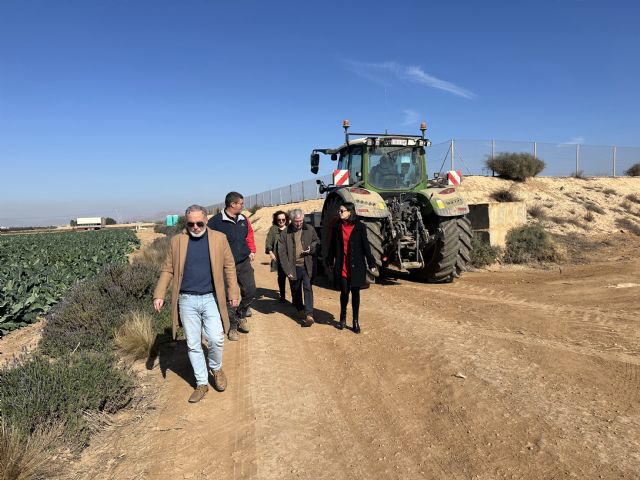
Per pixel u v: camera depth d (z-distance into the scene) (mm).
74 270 11820
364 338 6062
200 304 4410
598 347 5086
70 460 3441
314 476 3133
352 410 4086
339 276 6391
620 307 6859
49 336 5988
